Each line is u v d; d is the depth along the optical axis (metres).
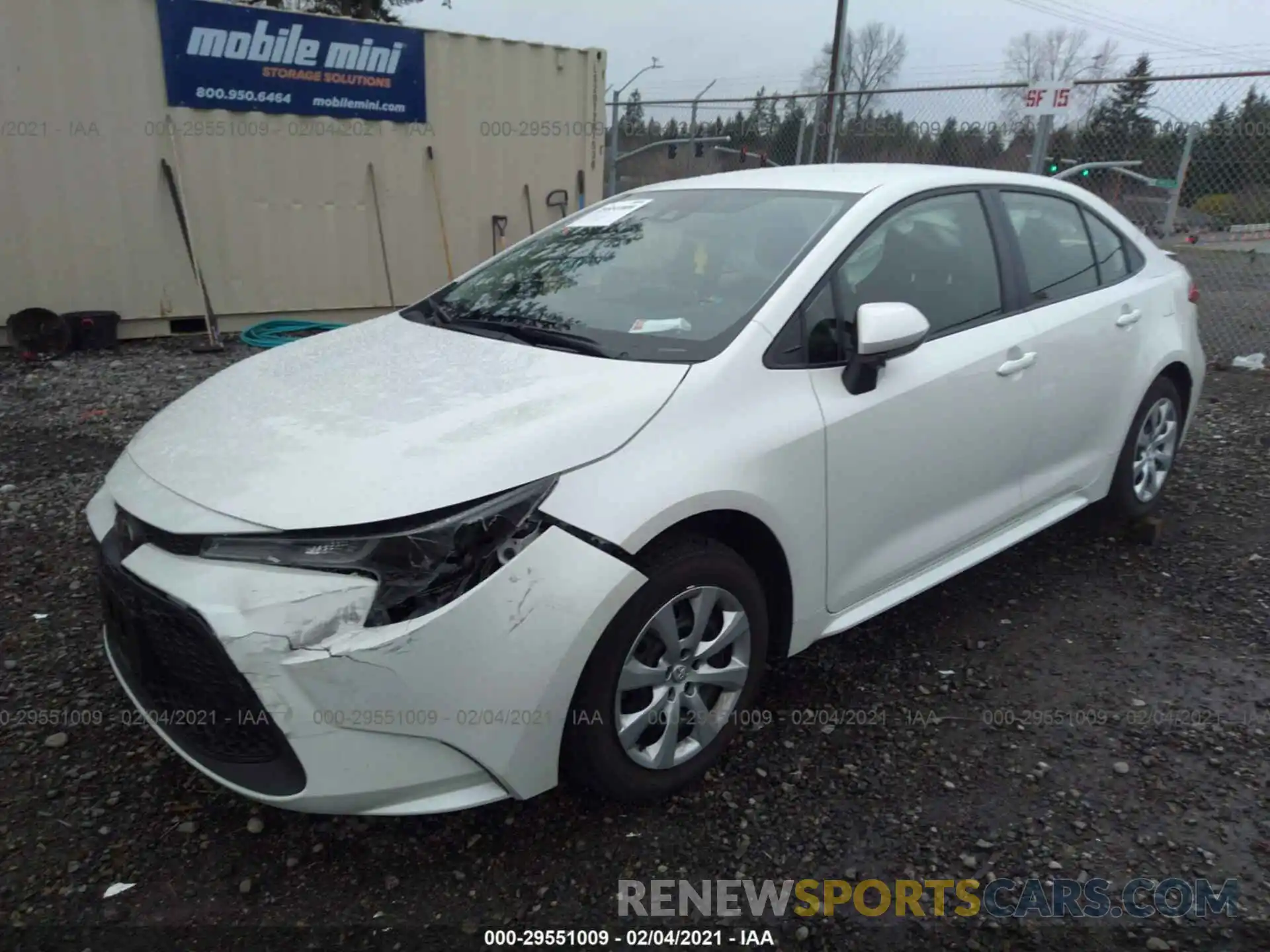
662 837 2.50
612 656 2.33
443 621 2.10
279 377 2.90
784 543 2.69
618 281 3.20
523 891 2.33
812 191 3.33
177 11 7.75
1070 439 3.78
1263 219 11.10
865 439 2.87
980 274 3.44
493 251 9.96
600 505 2.28
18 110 7.36
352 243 9.09
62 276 7.82
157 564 2.25
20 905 2.25
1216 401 6.93
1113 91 8.93
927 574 3.33
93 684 3.14
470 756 2.21
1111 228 4.21
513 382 2.62
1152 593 3.89
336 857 2.43
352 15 23.94
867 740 2.92
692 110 11.45
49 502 4.66
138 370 7.29
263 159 8.44
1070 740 2.92
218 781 2.27
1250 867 2.40
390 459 2.26
